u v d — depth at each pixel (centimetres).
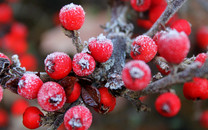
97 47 13
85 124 12
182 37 11
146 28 19
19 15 31
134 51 13
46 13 31
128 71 11
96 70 13
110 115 29
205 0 26
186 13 24
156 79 13
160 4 17
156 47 13
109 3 19
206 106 28
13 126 30
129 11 18
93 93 13
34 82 12
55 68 12
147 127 29
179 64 11
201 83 12
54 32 30
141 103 13
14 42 28
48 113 13
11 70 12
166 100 14
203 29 26
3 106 30
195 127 28
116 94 13
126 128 29
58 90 12
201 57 12
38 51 29
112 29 17
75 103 13
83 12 13
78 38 13
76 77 13
